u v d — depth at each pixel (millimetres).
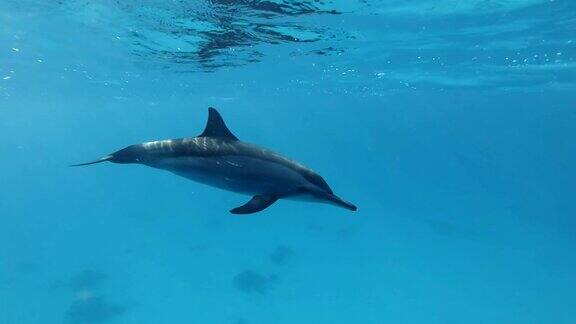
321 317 18203
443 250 28031
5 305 20031
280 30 14172
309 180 6160
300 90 34500
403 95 40562
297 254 26422
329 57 19062
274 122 98750
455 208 45938
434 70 23453
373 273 23297
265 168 5930
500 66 22469
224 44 16438
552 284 22422
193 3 11367
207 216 38812
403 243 29438
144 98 40750
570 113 64312
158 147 6383
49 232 35375
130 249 28844
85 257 27562
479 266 25078
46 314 19203
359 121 94312
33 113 60875
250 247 27984
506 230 34781
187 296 20484
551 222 38594
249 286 20828
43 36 15797
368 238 30500
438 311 19062
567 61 21172
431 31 14844
